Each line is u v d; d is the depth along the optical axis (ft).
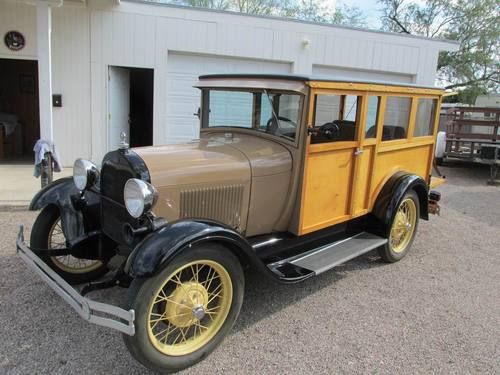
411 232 15.40
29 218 17.37
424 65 36.52
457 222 20.49
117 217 10.01
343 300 12.05
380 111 13.20
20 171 26.11
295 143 11.36
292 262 11.44
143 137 37.14
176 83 30.04
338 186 12.57
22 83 35.12
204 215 10.42
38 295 11.27
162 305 8.79
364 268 14.42
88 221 11.19
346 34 33.27
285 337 10.11
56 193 11.35
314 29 32.24
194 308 8.82
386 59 35.14
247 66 31.40
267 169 11.10
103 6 27.35
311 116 11.13
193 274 8.93
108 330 9.95
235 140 12.19
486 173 35.06
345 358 9.40
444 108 43.42
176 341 9.10
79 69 27.81
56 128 28.07
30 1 19.71
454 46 36.55
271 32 31.12
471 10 73.41
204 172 10.19
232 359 9.20
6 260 13.25
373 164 13.55
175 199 9.87
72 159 28.68
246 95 12.27
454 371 9.12
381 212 13.93
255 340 9.93
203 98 13.55
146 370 8.71
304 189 11.50
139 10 27.96
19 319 10.19
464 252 16.34
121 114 30.66
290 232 11.98
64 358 8.92
